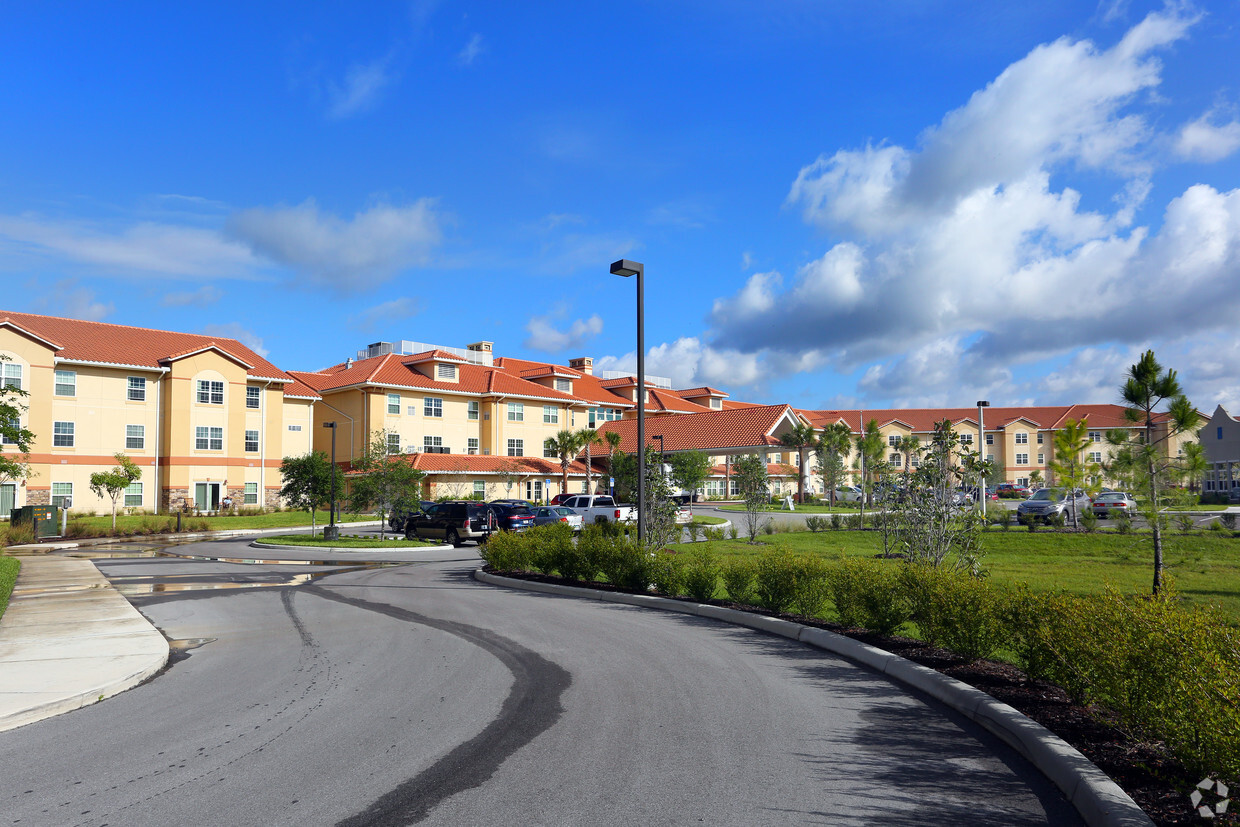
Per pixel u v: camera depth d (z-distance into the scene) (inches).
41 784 219.9
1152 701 207.8
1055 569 692.7
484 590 652.1
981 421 1498.5
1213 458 2052.2
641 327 642.2
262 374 1994.3
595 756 235.1
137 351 1830.7
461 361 2347.4
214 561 962.1
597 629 452.8
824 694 304.2
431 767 227.9
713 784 211.6
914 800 199.9
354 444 2096.5
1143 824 169.3
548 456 2378.2
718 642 411.2
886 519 852.0
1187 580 604.1
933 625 355.3
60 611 531.5
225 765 232.8
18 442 1190.9
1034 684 295.4
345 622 493.7
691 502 1941.4
